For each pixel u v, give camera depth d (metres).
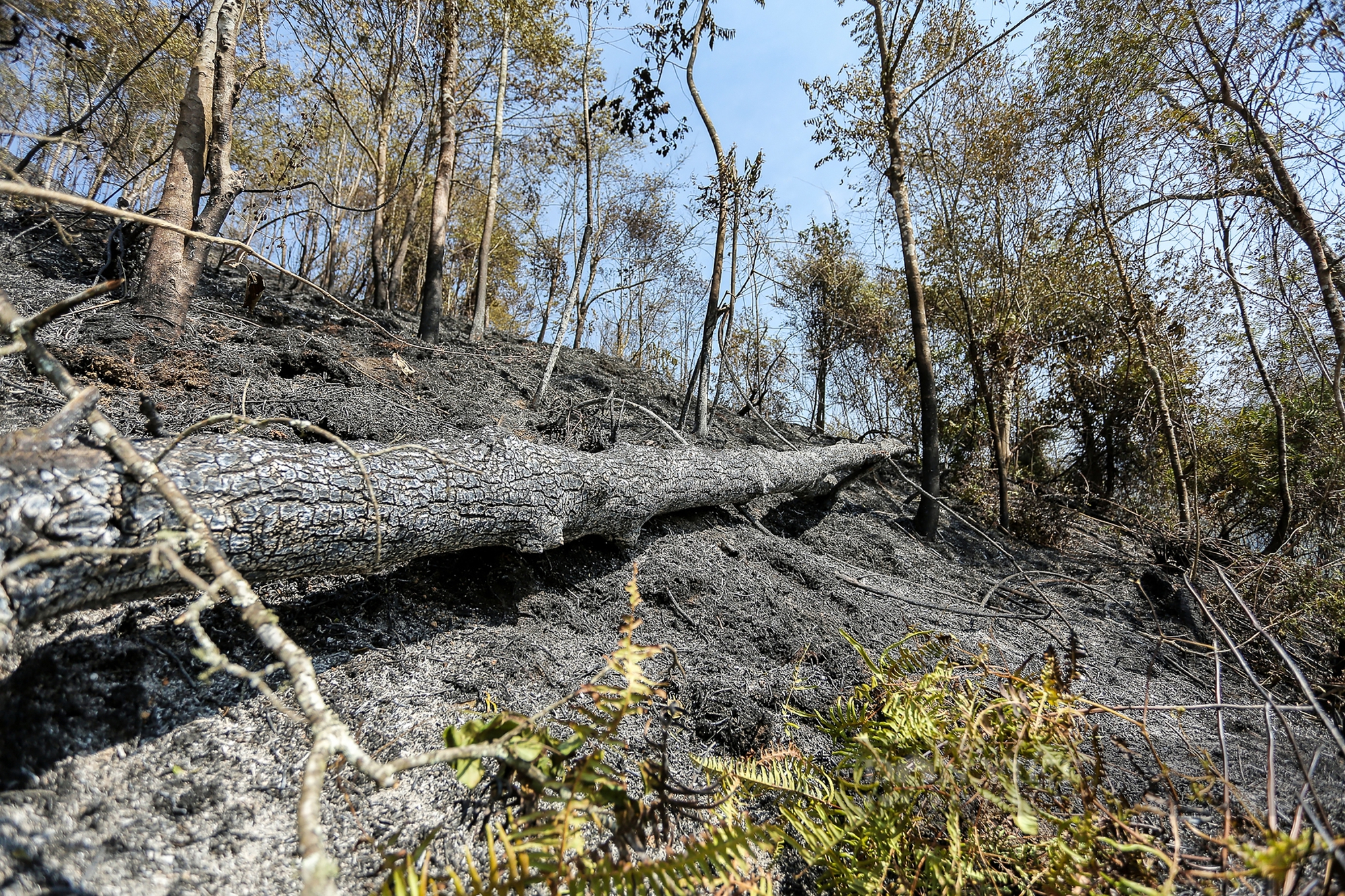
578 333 9.18
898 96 5.31
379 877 1.31
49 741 1.22
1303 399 5.59
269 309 4.30
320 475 1.67
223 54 3.41
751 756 1.90
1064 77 5.12
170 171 3.11
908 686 1.71
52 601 1.16
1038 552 5.39
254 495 1.50
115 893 1.05
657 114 5.32
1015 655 3.01
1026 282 5.95
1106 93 4.78
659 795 1.34
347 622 1.92
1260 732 2.64
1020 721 1.48
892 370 8.39
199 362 2.94
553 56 7.25
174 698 1.46
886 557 4.23
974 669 1.91
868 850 1.46
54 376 1.22
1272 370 5.29
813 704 2.23
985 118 5.49
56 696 1.30
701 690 2.19
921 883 1.42
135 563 1.27
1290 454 5.51
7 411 2.08
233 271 5.63
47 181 4.00
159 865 1.15
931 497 4.76
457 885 1.11
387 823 1.42
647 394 6.74
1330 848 0.95
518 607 2.38
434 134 8.27
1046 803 1.55
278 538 1.53
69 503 1.18
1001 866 1.45
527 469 2.33
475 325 7.04
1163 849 1.46
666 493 3.05
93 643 1.45
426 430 3.21
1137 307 5.44
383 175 7.41
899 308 8.69
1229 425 6.27
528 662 2.08
